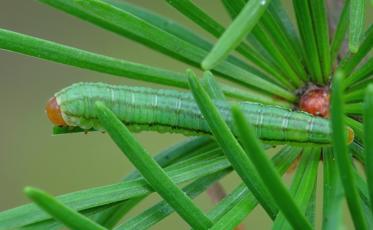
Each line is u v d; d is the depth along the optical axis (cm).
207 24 8
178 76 8
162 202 7
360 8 7
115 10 8
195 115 8
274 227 7
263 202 7
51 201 6
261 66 9
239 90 8
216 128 7
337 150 6
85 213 7
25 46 7
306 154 8
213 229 7
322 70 9
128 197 7
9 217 7
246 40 9
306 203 7
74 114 8
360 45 8
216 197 9
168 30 9
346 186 6
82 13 8
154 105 8
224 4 8
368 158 6
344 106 8
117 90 8
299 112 8
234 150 7
